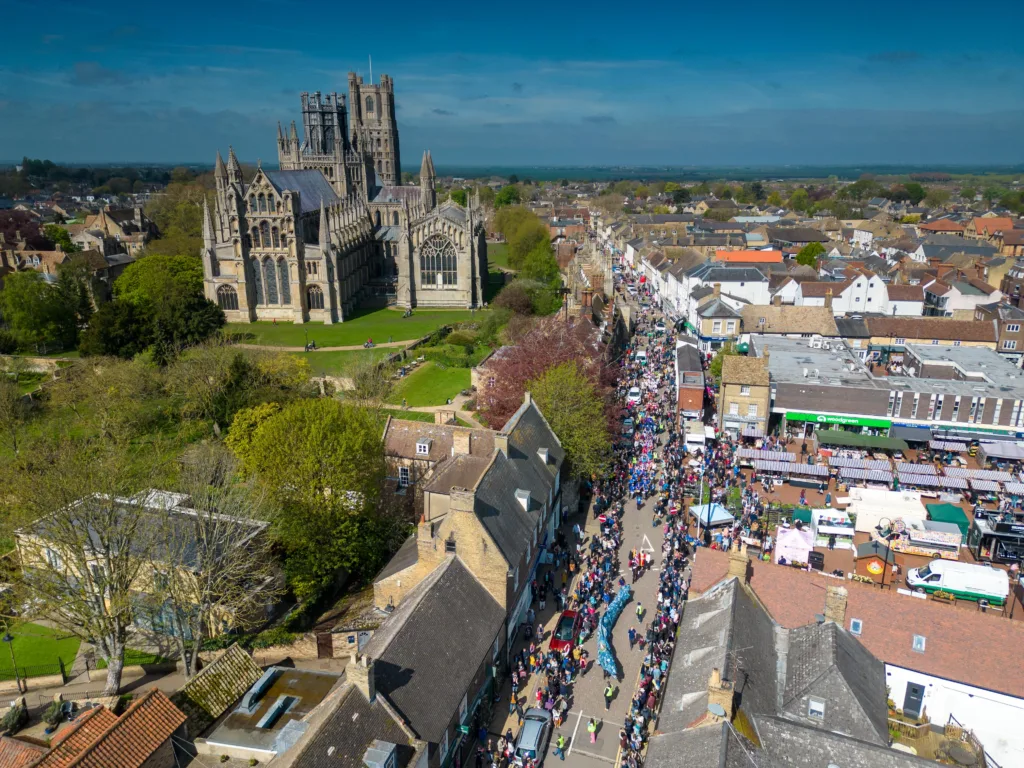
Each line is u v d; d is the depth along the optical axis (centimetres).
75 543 5184
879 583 6338
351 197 19188
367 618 5678
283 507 6297
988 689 4281
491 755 4528
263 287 15850
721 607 4528
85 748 3891
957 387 9212
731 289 15550
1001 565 6731
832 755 3572
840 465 8206
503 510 5638
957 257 19425
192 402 10006
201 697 4581
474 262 17162
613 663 5138
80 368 10788
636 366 12488
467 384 11400
